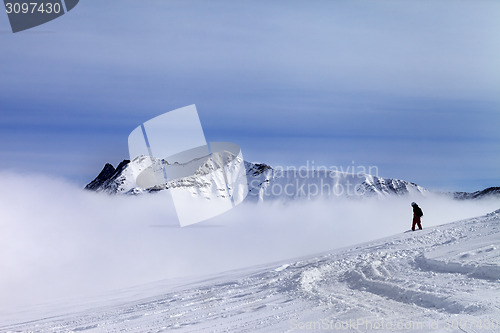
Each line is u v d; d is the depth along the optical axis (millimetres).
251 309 10500
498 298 7355
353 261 16344
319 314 8633
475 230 17875
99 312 14633
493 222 19219
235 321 9219
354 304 9242
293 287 12945
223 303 12117
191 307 12227
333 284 12781
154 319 11086
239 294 13469
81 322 12648
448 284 9273
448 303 7684
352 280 12750
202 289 16359
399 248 17406
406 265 13039
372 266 13844
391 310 8141
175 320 10469
